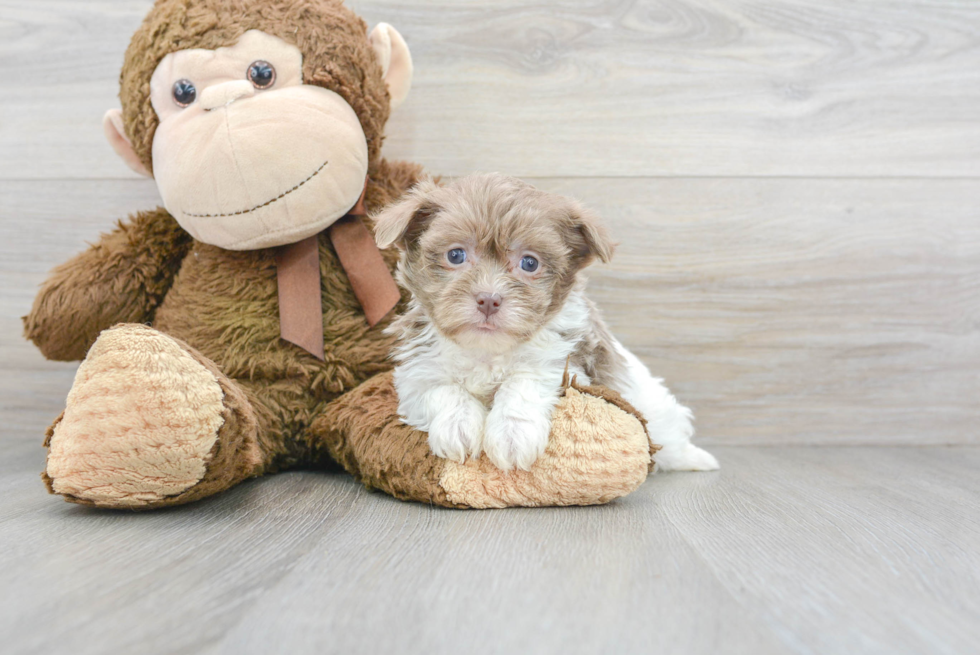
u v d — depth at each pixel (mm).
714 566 1305
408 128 2588
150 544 1396
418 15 2557
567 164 2611
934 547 1450
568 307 1889
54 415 2637
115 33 2574
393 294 2127
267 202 1902
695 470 2232
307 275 2092
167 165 1910
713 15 2580
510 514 1663
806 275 2643
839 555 1389
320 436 2047
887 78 2609
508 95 2588
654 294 2641
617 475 1684
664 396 2186
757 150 2615
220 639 987
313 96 1941
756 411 2670
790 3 2584
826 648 988
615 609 1102
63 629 1012
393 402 1916
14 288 2619
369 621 1049
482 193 1744
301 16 1975
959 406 2670
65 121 2596
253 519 1592
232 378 2053
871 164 2623
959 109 2617
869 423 2672
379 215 1817
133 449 1516
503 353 1782
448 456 1709
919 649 991
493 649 968
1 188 2605
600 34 2578
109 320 2193
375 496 1827
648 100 2600
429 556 1338
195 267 2168
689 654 962
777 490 1956
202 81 1918
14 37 2570
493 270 1685
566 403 1724
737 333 2652
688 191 2623
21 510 1649
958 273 2648
